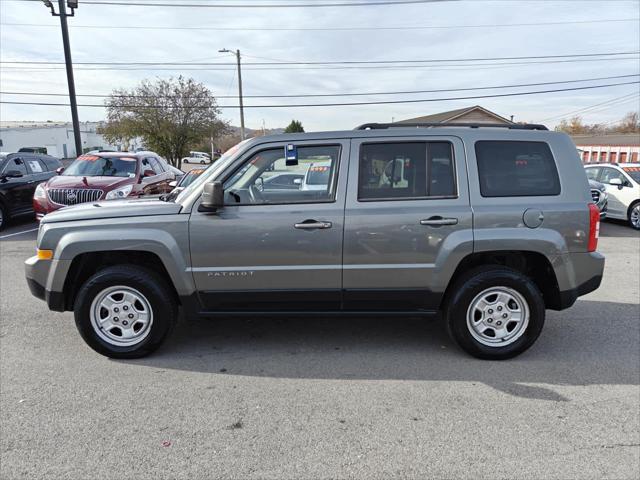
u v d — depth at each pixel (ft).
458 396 10.97
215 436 9.40
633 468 8.41
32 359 12.93
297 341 14.33
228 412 10.29
